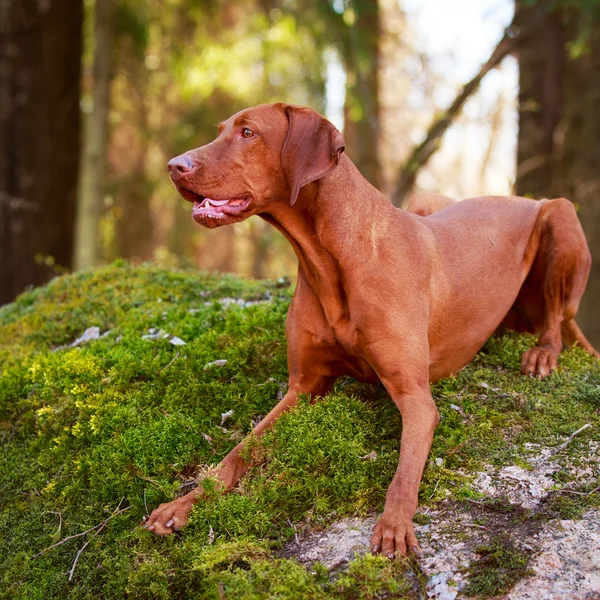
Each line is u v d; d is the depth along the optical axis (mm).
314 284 3611
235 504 3367
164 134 16109
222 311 5102
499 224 4383
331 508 3324
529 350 4324
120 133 19078
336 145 3314
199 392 4148
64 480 3945
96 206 11961
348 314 3537
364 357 3576
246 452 3559
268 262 18484
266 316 4812
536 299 4605
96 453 3883
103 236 16719
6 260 9516
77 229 11961
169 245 17000
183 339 4746
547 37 10367
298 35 14711
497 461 3445
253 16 16516
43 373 4645
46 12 9930
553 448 3516
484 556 2914
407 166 11336
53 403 4422
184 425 3900
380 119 12242
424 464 3199
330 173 3494
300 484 3402
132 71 16406
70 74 10258
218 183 3385
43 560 3607
